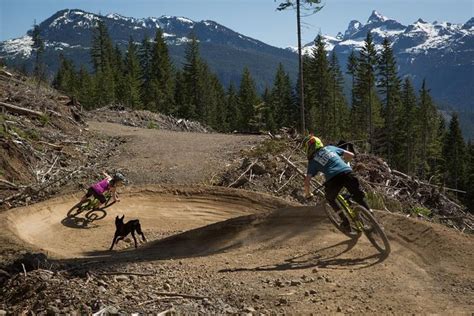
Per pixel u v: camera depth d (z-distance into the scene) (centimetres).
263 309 594
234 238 1016
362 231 850
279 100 8725
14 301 717
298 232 958
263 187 1809
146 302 615
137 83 7788
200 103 8131
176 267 798
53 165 1898
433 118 8538
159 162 2094
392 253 778
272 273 738
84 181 1838
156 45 8294
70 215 1475
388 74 6906
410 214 1695
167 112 7712
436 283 658
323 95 7331
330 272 723
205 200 1662
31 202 1617
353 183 827
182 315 573
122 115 3800
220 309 593
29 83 2977
